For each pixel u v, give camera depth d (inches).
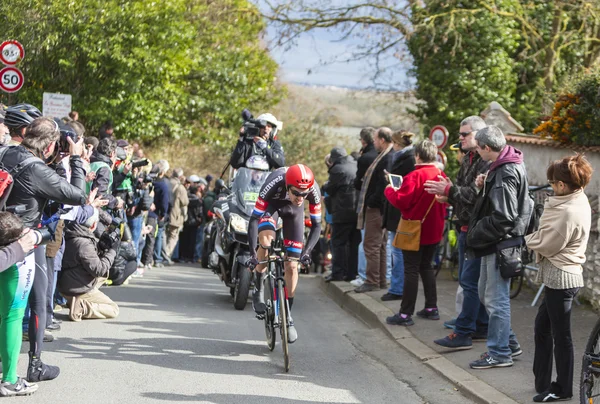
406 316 404.2
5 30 861.2
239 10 1020.5
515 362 326.0
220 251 483.2
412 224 394.6
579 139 473.1
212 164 1219.9
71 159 314.8
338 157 552.4
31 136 277.7
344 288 520.7
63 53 908.6
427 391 301.7
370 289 499.8
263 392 290.7
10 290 263.9
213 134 1195.3
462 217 350.0
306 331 414.0
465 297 351.6
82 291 398.0
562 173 265.4
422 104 938.1
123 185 501.7
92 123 991.0
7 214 248.8
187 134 1144.8
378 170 482.0
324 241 771.4
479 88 882.8
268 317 351.9
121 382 295.1
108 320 409.4
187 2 1066.1
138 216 593.6
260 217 338.0
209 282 614.5
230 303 495.5
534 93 901.2
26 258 265.3
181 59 1012.5
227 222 473.7
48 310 365.4
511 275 306.5
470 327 352.8
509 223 301.0
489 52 882.1
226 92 1203.9
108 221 413.1
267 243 340.5
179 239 844.6
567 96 482.9
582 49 890.7
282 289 328.5
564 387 270.1
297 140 1288.1
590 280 427.8
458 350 352.2
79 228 393.4
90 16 906.7
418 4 896.9
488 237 304.8
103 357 331.3
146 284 569.6
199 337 380.8
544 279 270.2
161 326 402.0
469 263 349.4
